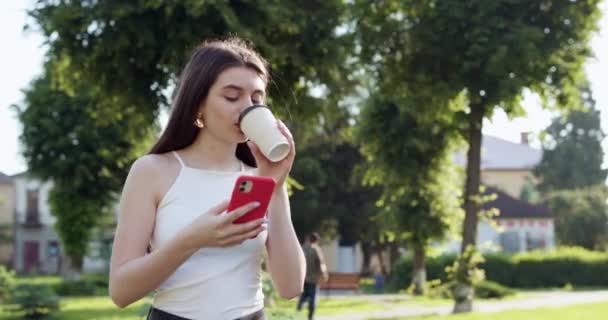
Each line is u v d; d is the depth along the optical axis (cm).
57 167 3409
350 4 2106
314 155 4556
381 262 4972
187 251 245
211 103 264
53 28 1597
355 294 3450
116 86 1706
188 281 262
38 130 3416
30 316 2267
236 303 265
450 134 2272
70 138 3406
